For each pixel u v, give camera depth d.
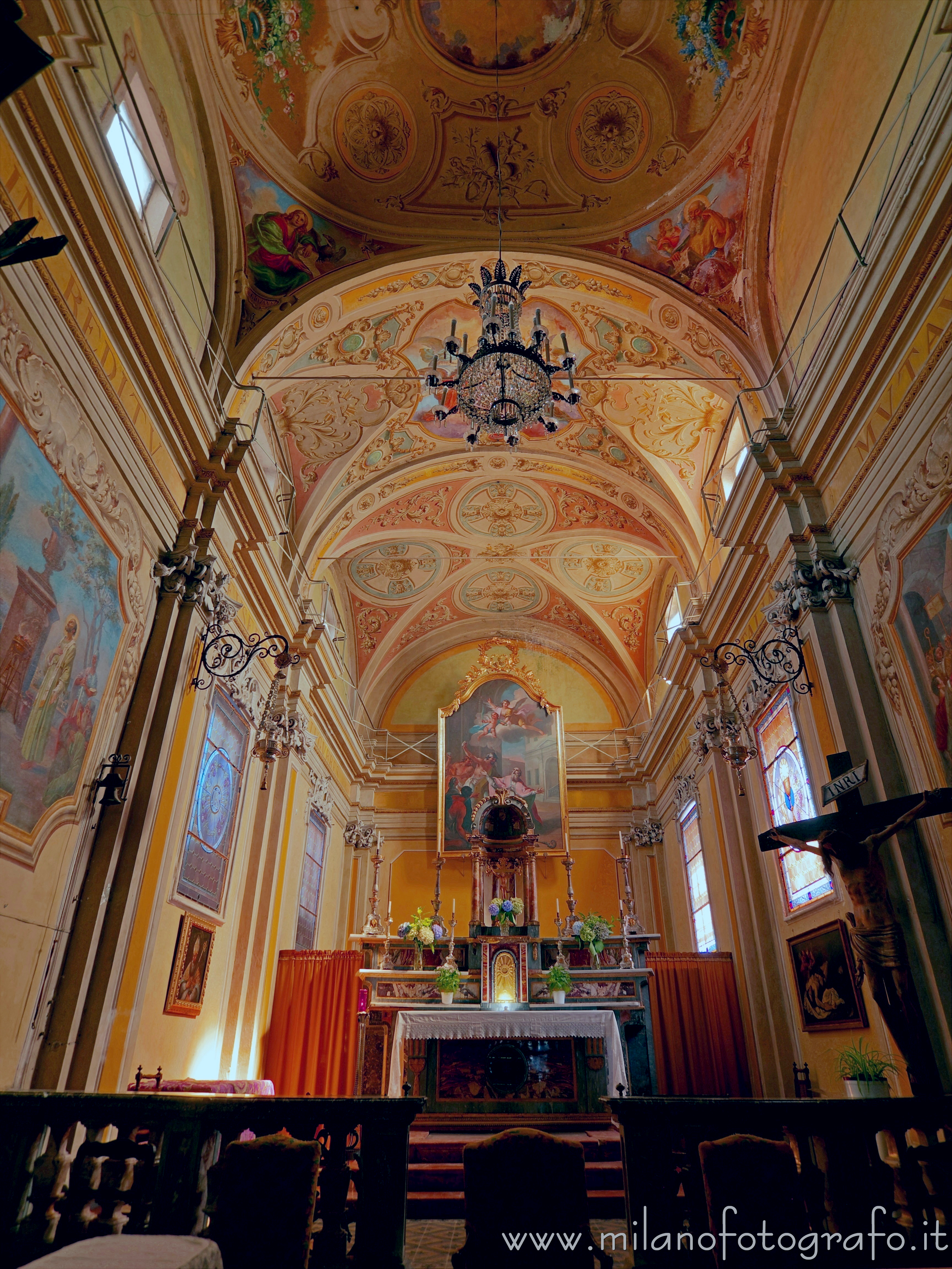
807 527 8.56
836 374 7.82
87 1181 4.14
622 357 11.66
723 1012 11.36
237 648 9.84
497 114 9.76
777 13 8.28
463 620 19.47
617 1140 8.36
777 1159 4.09
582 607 18.25
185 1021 8.52
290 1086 10.49
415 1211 7.04
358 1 8.53
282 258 9.91
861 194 7.63
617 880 17.34
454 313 11.34
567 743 18.80
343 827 16.78
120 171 6.20
